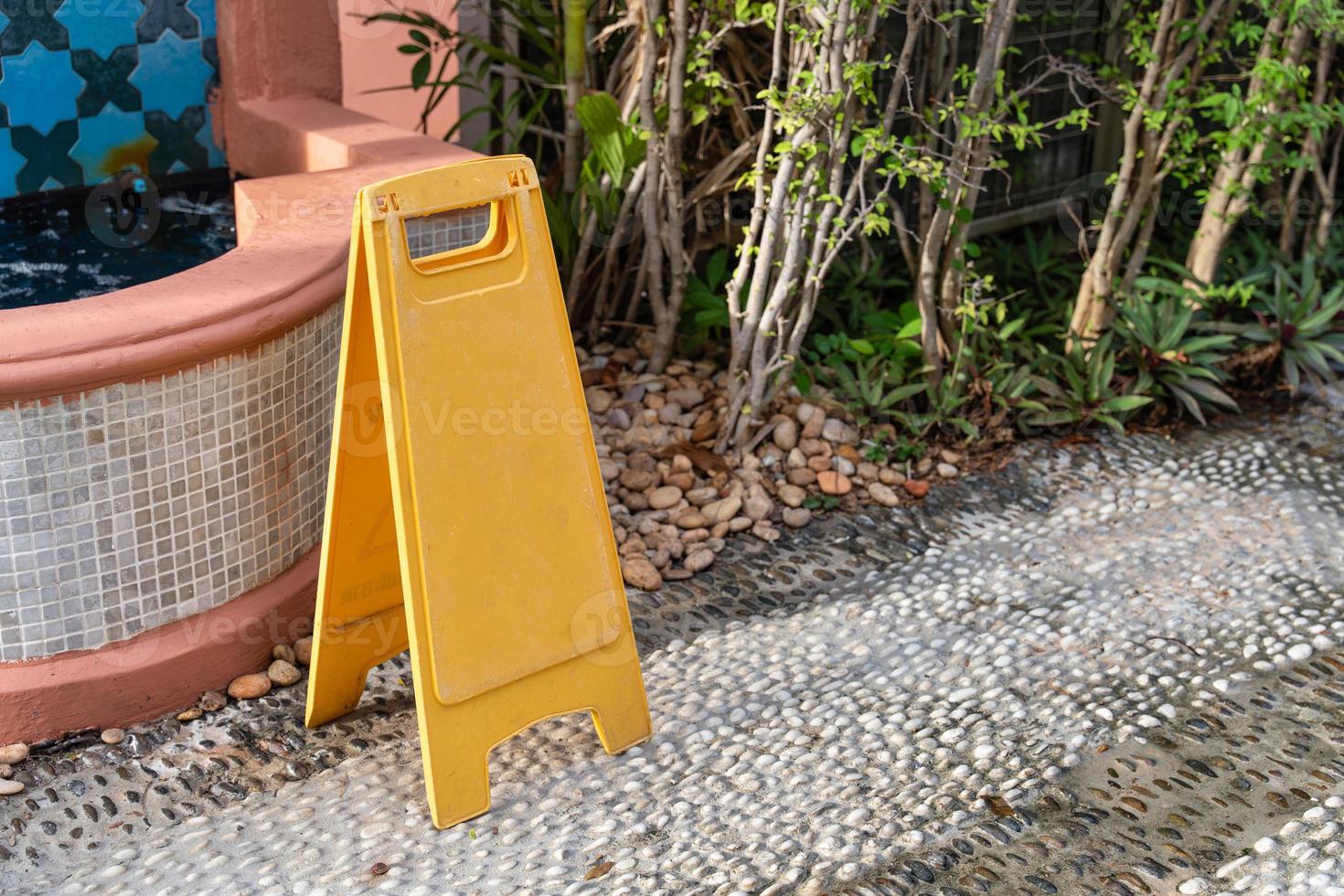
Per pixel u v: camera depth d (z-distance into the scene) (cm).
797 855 276
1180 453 448
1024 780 300
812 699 327
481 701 282
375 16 453
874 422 449
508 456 277
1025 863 276
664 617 359
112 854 277
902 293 532
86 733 307
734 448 429
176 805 291
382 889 267
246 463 317
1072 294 532
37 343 274
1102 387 459
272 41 460
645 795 293
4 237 416
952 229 443
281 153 451
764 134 395
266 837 282
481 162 268
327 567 293
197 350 293
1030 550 393
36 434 281
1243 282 493
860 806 291
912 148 406
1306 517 411
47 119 438
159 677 312
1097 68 566
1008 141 556
